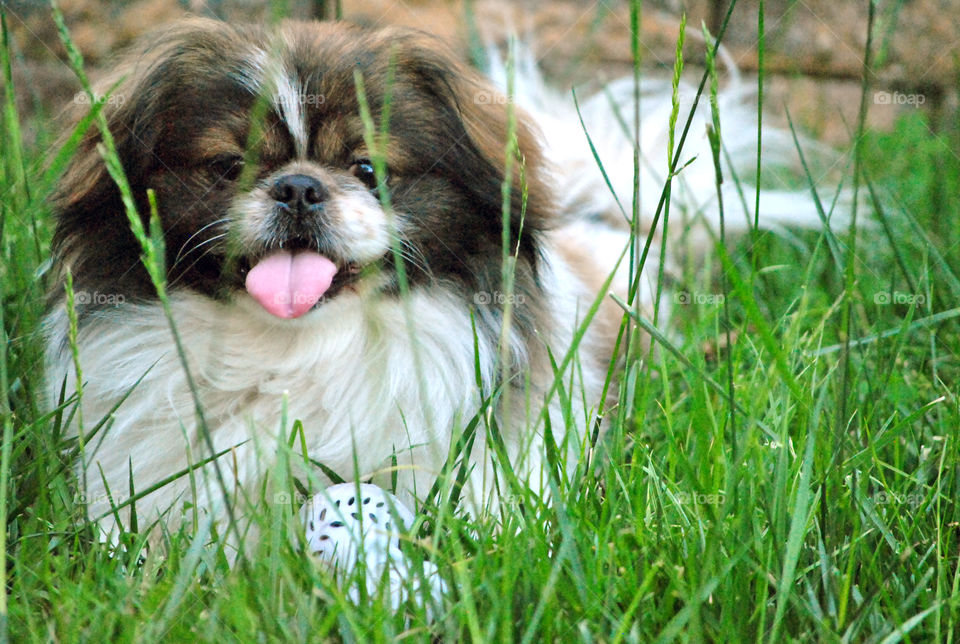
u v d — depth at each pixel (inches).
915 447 135.7
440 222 144.6
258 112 119.6
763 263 225.8
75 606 100.2
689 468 112.3
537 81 288.2
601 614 98.6
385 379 143.8
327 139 137.6
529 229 155.0
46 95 282.4
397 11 310.0
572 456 155.6
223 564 109.3
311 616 95.2
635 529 112.3
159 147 138.6
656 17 322.0
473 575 104.8
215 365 144.0
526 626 98.3
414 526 110.5
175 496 139.4
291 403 145.6
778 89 321.1
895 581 108.6
